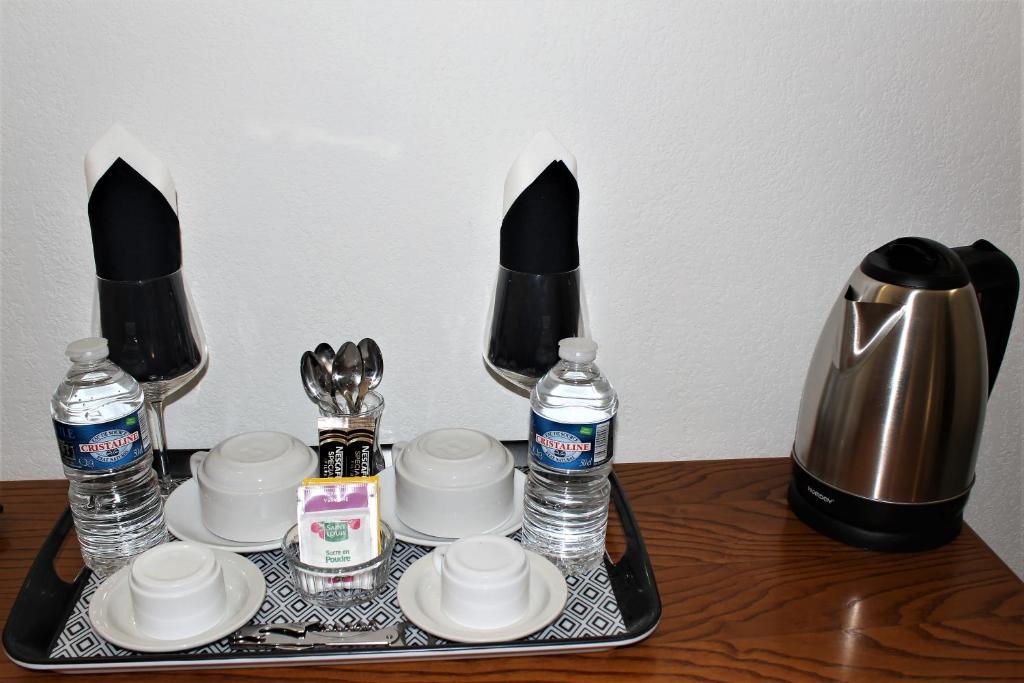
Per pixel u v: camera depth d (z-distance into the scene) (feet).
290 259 2.96
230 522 2.60
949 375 2.56
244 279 2.97
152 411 3.09
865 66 2.92
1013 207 3.20
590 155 2.93
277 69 2.71
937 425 2.60
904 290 2.53
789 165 3.02
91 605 2.31
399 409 3.23
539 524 2.75
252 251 2.93
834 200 3.09
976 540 2.86
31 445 3.15
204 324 3.02
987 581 2.65
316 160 2.83
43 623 2.30
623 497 3.00
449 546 2.40
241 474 2.59
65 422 2.35
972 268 2.73
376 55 2.72
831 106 2.96
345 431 2.61
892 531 2.74
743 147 2.97
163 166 2.63
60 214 2.84
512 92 2.81
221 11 2.63
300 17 2.66
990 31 2.93
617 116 2.88
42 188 2.80
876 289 2.59
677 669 2.26
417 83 2.77
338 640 2.26
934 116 3.02
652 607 2.38
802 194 3.06
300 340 3.08
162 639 2.19
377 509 2.42
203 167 2.81
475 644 2.21
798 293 3.21
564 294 2.72
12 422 3.11
